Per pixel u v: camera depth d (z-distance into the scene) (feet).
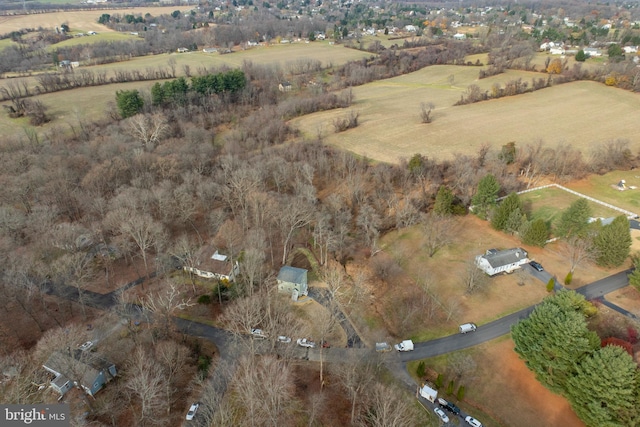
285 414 225.56
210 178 432.66
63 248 327.06
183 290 323.16
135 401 236.02
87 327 282.97
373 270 349.61
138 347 250.98
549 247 368.89
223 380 246.88
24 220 347.36
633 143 543.39
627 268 341.62
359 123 635.66
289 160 492.54
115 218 343.26
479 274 325.62
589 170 485.97
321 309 307.78
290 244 378.32
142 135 525.34
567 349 223.10
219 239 356.79
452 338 283.18
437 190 447.42
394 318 302.04
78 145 501.15
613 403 205.36
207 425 217.56
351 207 426.10
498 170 445.78
